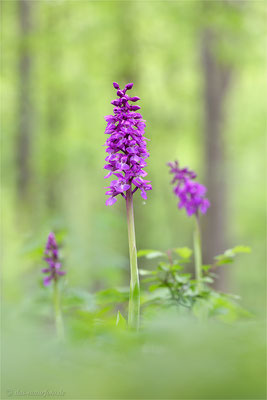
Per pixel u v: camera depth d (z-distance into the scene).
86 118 25.50
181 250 4.57
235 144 22.55
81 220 25.98
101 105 25.38
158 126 24.06
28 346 1.84
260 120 23.20
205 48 17.61
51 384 1.46
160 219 27.69
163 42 19.12
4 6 20.98
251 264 28.03
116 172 3.46
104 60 18.97
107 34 18.36
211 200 17.50
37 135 21.36
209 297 4.25
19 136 20.53
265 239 28.88
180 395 1.33
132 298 3.35
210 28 15.76
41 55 20.97
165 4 16.48
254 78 20.17
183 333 1.84
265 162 27.28
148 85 23.28
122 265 9.52
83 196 29.62
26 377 1.51
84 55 18.88
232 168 18.08
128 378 1.48
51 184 23.05
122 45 18.84
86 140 22.83
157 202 27.41
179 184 4.89
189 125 24.12
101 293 4.32
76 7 19.89
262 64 15.53
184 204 4.88
